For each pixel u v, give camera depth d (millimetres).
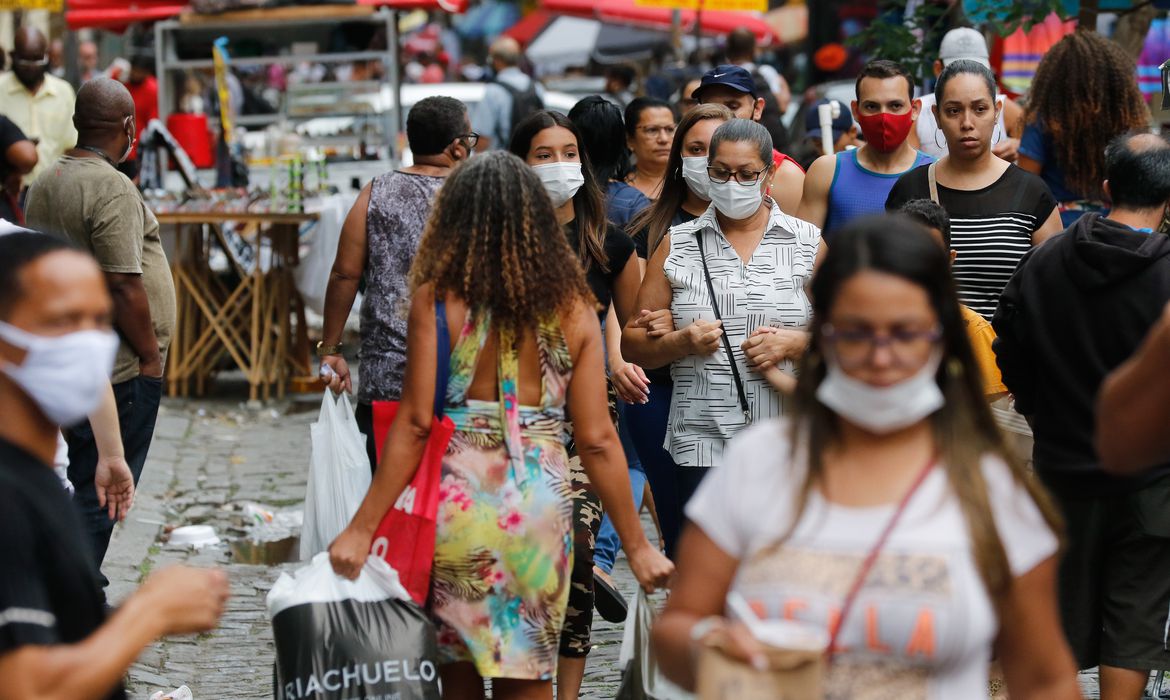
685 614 7535
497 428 10703
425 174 16719
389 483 10648
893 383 7082
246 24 40344
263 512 22844
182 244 32125
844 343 7137
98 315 7516
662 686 10719
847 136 27312
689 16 63719
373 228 16422
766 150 13922
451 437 10734
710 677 6875
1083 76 17672
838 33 64500
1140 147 12234
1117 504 12234
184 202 30984
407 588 10586
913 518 7156
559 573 10758
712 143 13984
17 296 7316
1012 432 13305
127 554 20359
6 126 17328
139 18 41250
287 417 31047
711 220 14336
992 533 7109
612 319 15648
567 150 15055
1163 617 12281
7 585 6777
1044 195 16062
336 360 17047
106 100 16234
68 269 7395
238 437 29031
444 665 11109
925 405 7137
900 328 7074
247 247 33281
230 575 19766
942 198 16234
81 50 54219
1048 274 12445
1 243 7406
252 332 31734
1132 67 17797
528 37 73938
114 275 15906
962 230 15961
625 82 44219
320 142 41375
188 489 24781
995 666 11797
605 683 15625
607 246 15336
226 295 32906
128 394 16109
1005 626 7438
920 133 22453
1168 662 12344
